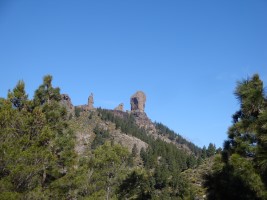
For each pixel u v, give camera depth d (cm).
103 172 3853
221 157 1252
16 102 2839
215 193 1224
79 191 3456
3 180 2103
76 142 3103
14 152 2161
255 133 1101
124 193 4094
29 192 2195
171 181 5466
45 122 2667
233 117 1269
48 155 2400
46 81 3041
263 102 1141
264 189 1038
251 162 1095
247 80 1216
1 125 2328
